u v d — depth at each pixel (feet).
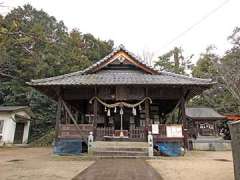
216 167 32.58
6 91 118.42
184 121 53.88
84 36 150.51
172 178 24.35
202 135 89.20
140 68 64.59
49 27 154.10
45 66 112.37
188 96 63.98
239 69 114.42
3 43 41.42
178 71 144.36
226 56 125.39
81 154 49.75
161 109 73.05
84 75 61.72
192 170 29.84
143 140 52.95
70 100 61.72
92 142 49.42
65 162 38.42
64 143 51.42
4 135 91.35
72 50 130.82
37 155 51.49
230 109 119.03
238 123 19.25
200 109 96.63
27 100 116.37
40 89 55.57
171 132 52.44
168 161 40.42
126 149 48.32
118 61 65.05
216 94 125.90
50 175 25.61
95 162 38.50
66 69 116.16
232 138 20.54
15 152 60.13
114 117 67.46
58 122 52.85
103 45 149.28
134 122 67.26
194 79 54.80
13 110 93.20
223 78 114.93
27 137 103.86
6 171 28.30
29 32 50.26
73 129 52.60
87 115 66.18
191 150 76.64
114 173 27.22
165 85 52.19
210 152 66.59
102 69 66.39
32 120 111.24
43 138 94.73
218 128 104.63
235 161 19.83
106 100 58.13
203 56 139.95
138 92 56.54
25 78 116.67
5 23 37.81
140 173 27.35
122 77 59.00
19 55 110.01
